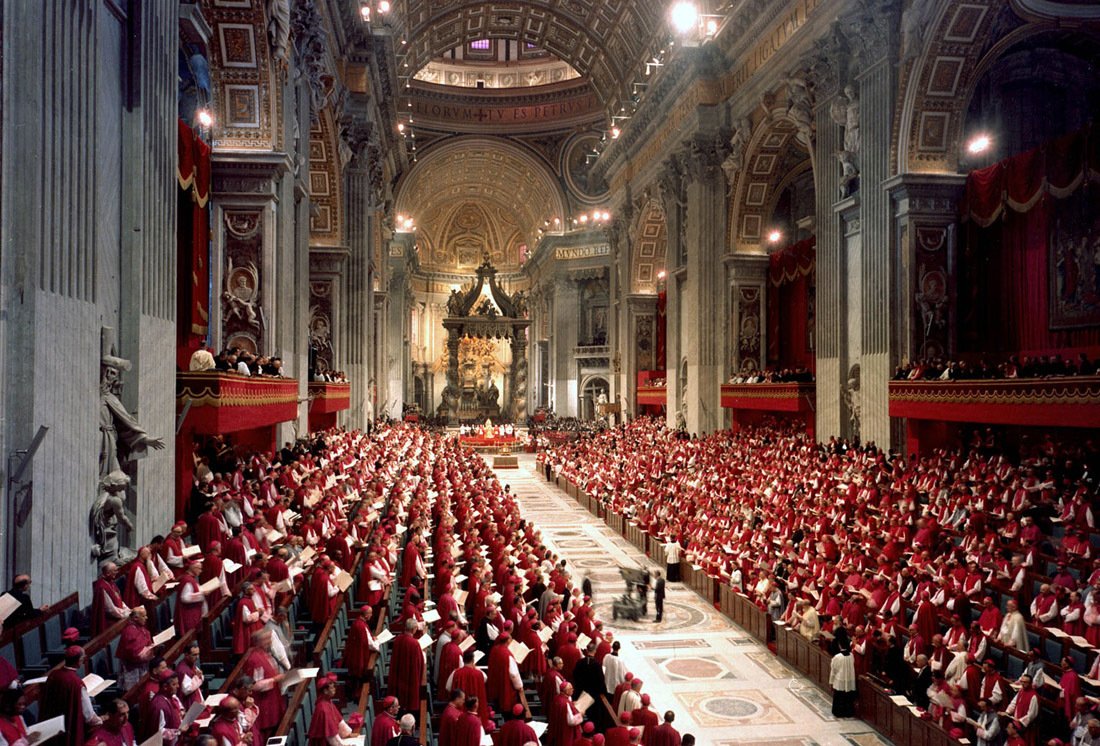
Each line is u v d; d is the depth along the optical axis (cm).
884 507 1766
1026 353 2000
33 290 802
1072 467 1644
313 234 3036
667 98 3847
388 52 3491
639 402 4800
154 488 1107
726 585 1773
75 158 891
